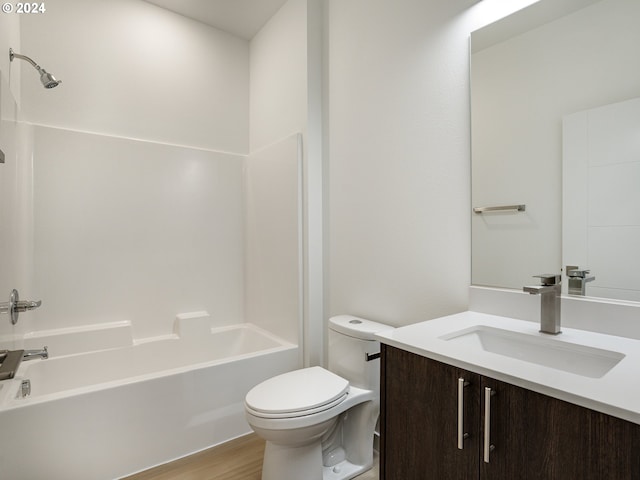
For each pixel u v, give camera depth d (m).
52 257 2.25
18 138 1.89
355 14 2.12
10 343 1.51
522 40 1.37
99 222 2.41
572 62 1.24
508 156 1.40
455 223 1.58
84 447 1.65
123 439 1.74
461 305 1.56
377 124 1.97
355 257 2.12
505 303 1.41
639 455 0.68
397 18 1.85
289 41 2.54
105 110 2.47
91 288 2.38
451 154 1.59
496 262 1.44
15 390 1.69
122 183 2.50
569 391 0.77
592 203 1.19
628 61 1.12
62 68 2.33
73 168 2.33
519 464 0.86
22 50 2.20
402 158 1.82
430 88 1.68
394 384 1.19
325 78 2.37
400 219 1.83
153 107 2.66
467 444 0.97
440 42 1.64
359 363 1.76
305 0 2.36
